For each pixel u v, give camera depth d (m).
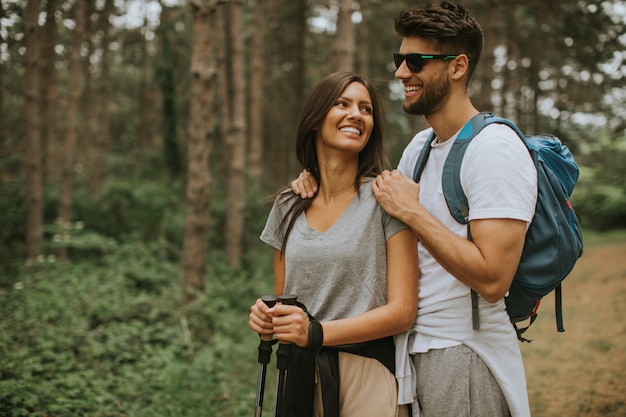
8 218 10.07
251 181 13.53
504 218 1.73
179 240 11.70
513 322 2.02
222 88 14.82
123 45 18.80
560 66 15.16
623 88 10.41
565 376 5.04
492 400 1.86
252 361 5.40
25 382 3.63
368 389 1.89
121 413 3.74
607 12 9.37
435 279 1.96
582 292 8.97
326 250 1.91
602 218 17.69
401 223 1.89
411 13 1.92
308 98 2.00
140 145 22.75
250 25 17.25
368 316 1.80
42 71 11.02
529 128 19.08
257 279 8.96
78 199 12.59
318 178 2.09
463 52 1.89
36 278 6.84
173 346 5.01
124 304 6.00
